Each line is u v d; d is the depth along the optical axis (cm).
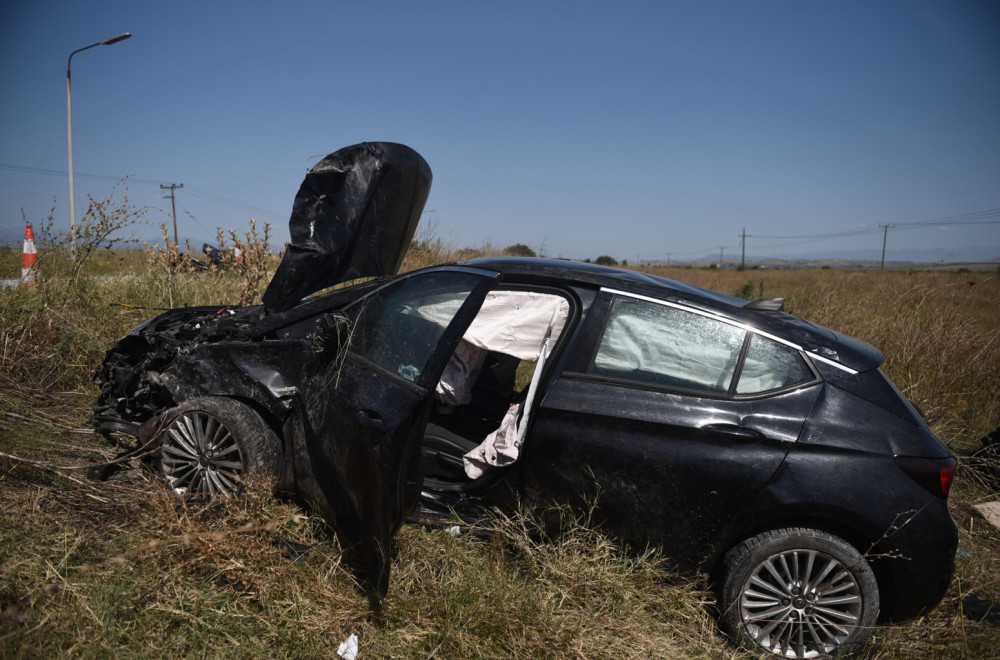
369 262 388
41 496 294
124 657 217
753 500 276
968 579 343
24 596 230
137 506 303
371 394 278
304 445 312
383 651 244
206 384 339
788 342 297
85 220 570
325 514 298
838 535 275
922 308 760
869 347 322
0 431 342
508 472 309
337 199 340
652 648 265
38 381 445
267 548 274
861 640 274
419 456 274
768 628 280
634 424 287
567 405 294
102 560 263
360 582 280
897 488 267
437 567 296
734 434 278
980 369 630
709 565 288
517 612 267
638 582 290
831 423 278
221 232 641
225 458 325
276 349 333
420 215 416
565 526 302
